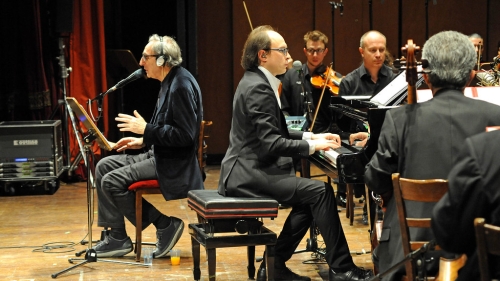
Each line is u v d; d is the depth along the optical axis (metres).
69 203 7.42
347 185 6.12
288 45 9.91
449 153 2.93
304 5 9.88
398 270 3.02
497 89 3.74
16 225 6.39
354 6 9.91
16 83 8.66
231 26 9.84
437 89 3.05
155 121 5.18
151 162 5.11
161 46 5.06
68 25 8.09
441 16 10.05
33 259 5.21
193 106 5.04
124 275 4.76
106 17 9.27
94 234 5.99
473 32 10.11
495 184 2.16
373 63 5.94
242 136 4.34
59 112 8.94
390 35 9.99
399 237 3.06
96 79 8.96
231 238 4.12
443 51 2.95
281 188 4.25
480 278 2.27
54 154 7.85
